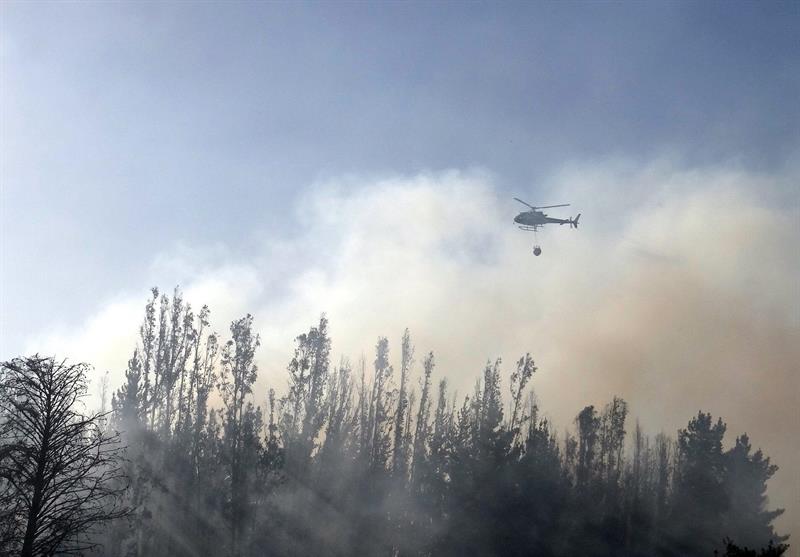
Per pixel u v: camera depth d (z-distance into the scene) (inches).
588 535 2340.1
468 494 2304.4
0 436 1365.7
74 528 1360.7
